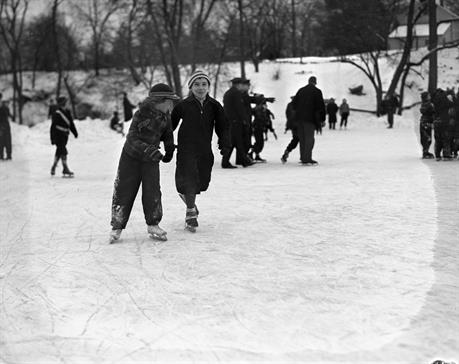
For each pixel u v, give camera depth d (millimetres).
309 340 3430
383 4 40500
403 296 4113
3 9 45625
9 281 4762
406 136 23922
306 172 11570
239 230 6387
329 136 25000
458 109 12844
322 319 3740
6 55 58562
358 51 45000
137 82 46062
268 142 22203
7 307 4145
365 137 23859
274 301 4098
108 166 15523
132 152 5879
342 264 4941
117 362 3213
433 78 32219
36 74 55969
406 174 10672
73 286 4566
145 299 4223
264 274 4727
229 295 4246
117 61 50625
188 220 6363
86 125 27938
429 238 5766
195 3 39406
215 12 40969
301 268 4859
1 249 5891
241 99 12820
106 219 7410
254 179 10719
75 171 14227
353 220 6727
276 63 48312
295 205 7812
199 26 37938
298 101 12953
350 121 33812
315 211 7340
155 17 36656
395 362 3104
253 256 5281
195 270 4895
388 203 7758
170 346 3404
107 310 4023
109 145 23484
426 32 48219
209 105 6395
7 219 7535
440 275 4562
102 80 52094
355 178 10367
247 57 49750
